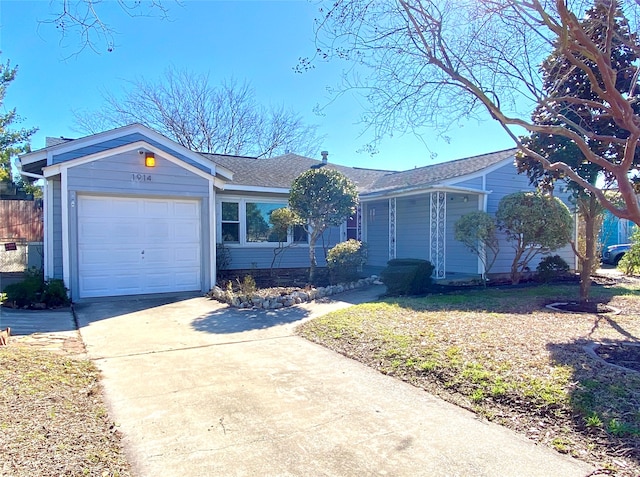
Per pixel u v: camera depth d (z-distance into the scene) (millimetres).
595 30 4879
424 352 5035
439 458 2924
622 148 6844
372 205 16438
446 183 11805
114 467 2738
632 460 2801
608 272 15422
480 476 2697
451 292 10250
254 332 6590
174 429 3357
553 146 8102
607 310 7898
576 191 8852
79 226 9117
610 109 3568
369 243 16531
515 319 6820
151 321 7312
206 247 10320
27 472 2518
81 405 3689
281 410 3736
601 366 4348
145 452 2992
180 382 4414
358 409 3764
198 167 11203
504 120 3689
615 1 3695
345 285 10734
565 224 10938
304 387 4301
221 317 7645
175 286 10109
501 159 12922
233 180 12875
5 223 16828
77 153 9797
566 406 3510
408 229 14875
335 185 10633
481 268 12711
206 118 28125
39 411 3402
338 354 5438
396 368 4758
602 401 3537
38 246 13867
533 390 3824
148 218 9797
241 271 12945
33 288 8211
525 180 13523
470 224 11188
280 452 3010
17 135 18328
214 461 2883
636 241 14547
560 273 12602
